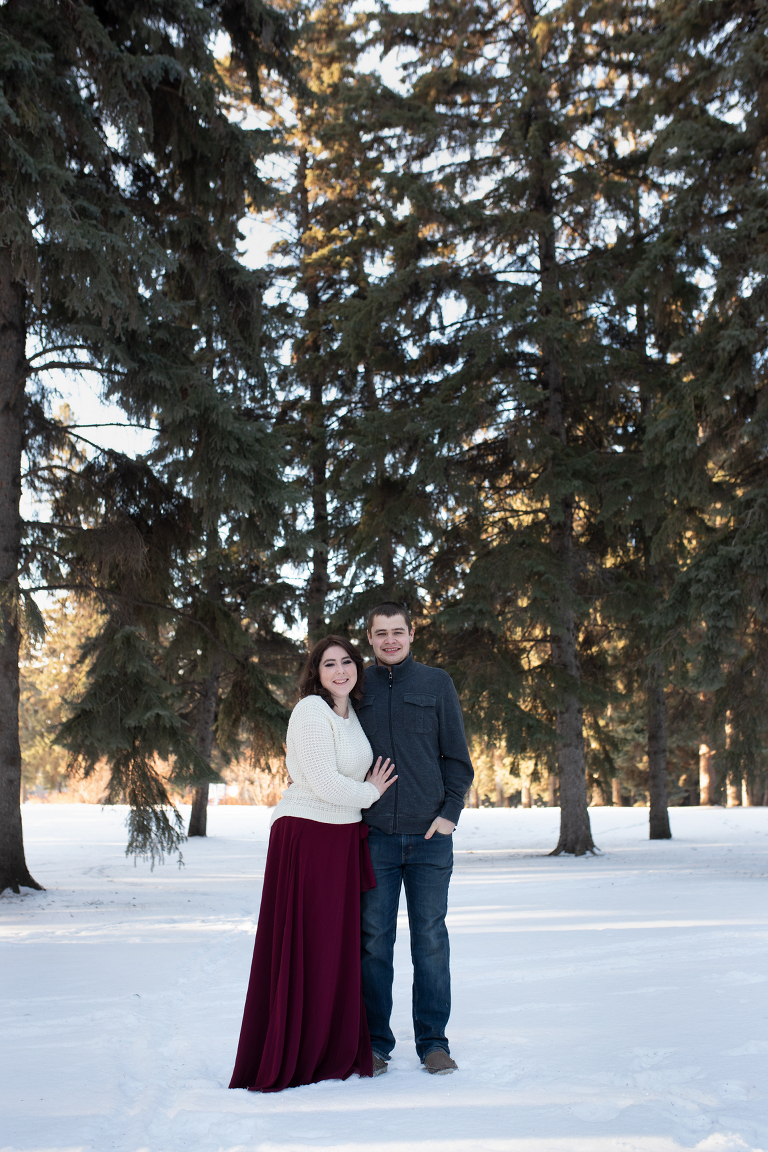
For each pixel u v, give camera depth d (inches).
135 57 336.2
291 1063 116.7
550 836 824.3
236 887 410.6
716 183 428.1
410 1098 105.0
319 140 723.4
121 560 398.3
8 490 374.3
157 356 364.8
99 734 361.1
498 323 538.6
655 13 579.5
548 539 598.9
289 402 738.8
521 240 593.3
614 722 1291.8
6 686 367.6
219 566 686.5
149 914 308.3
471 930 247.9
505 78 592.1
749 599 380.5
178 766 373.1
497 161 601.6
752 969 171.8
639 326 583.8
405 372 621.3
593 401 606.9
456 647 567.2
